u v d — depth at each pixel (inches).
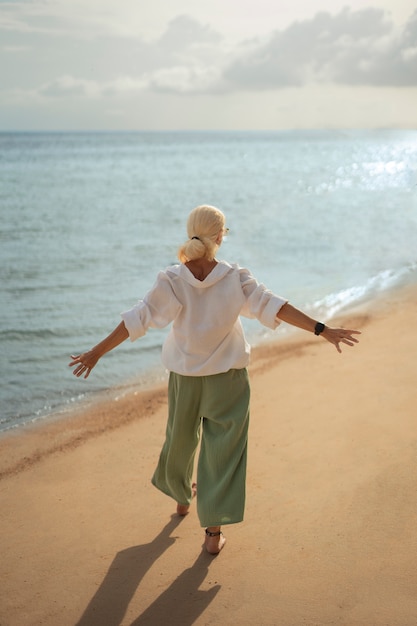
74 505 138.9
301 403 184.7
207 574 112.8
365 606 101.3
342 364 217.8
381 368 208.7
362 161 2225.6
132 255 452.4
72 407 200.2
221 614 102.3
